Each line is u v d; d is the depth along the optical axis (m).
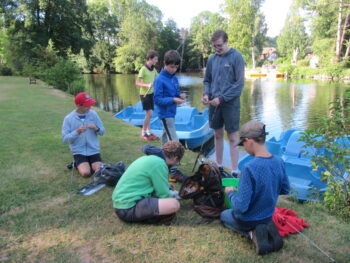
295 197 3.36
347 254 2.23
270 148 5.15
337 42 31.56
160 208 2.49
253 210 2.20
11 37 29.16
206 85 3.92
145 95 5.49
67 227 2.58
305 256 2.20
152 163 2.55
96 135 3.96
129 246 2.32
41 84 18.83
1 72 29.42
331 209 2.95
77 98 3.78
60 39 31.12
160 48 51.44
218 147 3.96
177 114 8.69
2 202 3.02
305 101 15.35
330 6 31.36
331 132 3.15
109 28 57.72
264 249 2.17
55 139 5.42
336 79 29.78
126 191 2.57
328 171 3.20
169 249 2.28
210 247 2.30
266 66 44.78
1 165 4.06
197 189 2.83
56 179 3.61
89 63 52.12
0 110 8.61
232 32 46.41
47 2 28.31
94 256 2.21
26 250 2.29
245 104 14.87
